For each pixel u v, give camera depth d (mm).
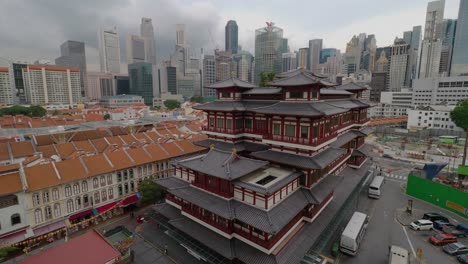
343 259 41844
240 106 48844
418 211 58594
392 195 67750
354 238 41906
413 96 185875
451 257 42625
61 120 126500
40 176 48031
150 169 64750
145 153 65375
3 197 43000
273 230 29828
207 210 35531
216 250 34969
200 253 38781
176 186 44156
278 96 45656
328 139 42688
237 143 49875
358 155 63656
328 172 47656
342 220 51531
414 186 66062
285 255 33969
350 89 68188
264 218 31906
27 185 45281
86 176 52125
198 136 88938
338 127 54812
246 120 50125
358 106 61625
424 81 178875
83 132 93438
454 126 140875
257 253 33719
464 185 70438
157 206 48906
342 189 53062
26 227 45250
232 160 36969
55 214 48844
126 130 105500
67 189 50281
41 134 85000
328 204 46656
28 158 60156
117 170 57656
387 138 141125
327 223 41312
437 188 61031
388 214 57281
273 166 42750
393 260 36938
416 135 140750
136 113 192000
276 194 34719
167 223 46969
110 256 33375
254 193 33969
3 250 38000
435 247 45406
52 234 46625
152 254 42656
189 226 40281
